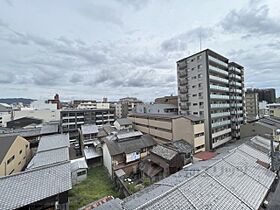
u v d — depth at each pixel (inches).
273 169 727.1
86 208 519.5
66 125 2155.5
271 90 4867.1
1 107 3292.3
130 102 3890.3
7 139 975.0
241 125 1756.9
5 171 814.5
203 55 1488.7
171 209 378.3
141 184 842.2
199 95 1529.3
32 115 2593.5
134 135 1293.1
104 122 2504.9
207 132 1446.9
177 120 1316.4
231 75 1829.5
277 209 574.6
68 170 690.2
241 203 437.7
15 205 509.0
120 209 373.7
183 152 964.0
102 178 992.2
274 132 1455.5
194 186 467.2
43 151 1057.5
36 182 603.8
